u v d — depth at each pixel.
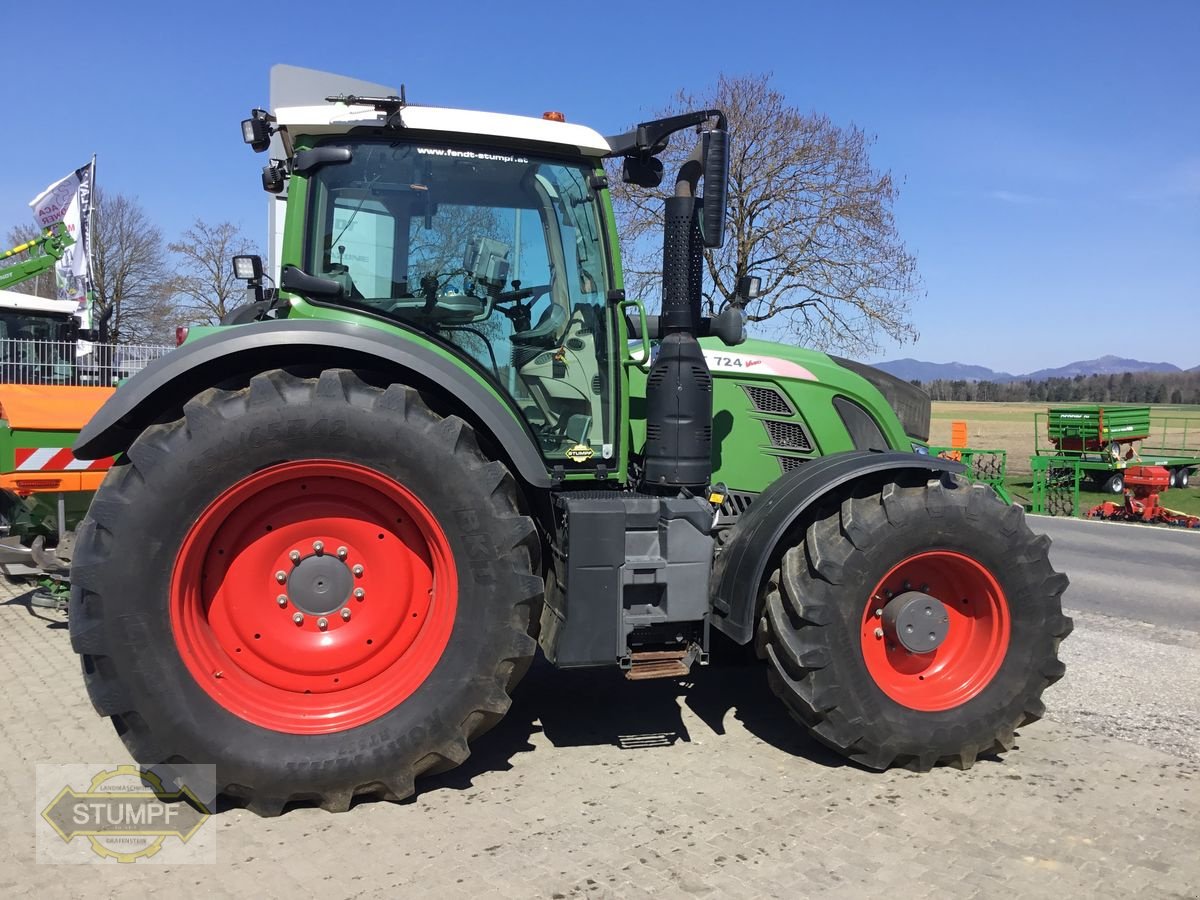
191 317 32.28
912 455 3.37
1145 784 3.16
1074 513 13.72
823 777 3.18
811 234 17.36
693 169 3.46
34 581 6.23
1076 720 3.83
